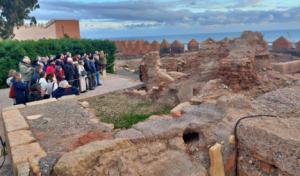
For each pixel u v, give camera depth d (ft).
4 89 52.90
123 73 75.25
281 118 15.58
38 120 22.71
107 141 13.74
